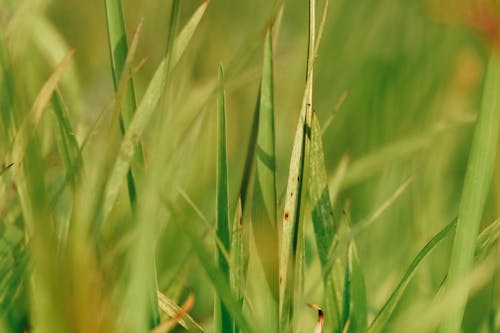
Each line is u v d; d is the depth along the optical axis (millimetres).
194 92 697
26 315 581
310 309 634
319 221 602
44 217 505
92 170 578
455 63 905
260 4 1014
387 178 780
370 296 688
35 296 566
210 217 726
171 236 680
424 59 925
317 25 1044
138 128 567
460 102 866
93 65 1014
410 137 749
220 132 577
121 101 565
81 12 1100
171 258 678
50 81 579
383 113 892
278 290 580
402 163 783
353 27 1018
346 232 635
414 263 584
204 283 682
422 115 880
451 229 581
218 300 577
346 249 609
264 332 584
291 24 1151
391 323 637
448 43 919
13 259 576
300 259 590
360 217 775
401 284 583
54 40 725
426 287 676
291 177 584
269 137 583
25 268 567
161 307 585
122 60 583
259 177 583
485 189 564
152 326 569
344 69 985
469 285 565
